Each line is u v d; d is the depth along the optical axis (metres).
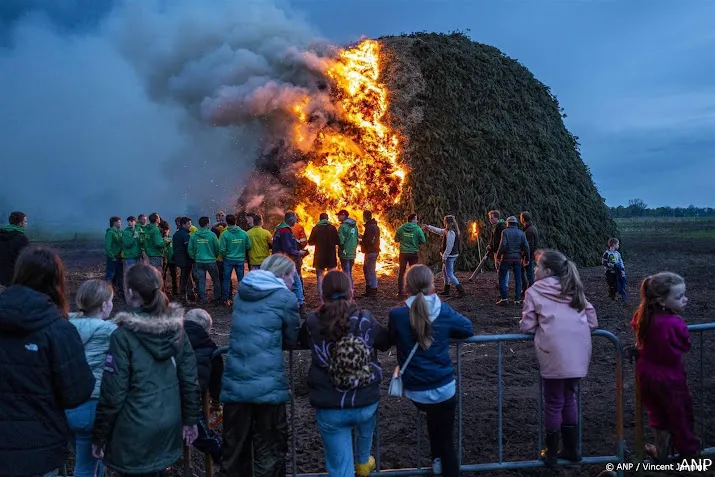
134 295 3.92
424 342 4.32
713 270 19.88
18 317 3.46
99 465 4.51
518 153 20.95
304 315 12.57
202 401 4.67
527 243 13.80
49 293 3.74
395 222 19.89
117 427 3.82
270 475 4.25
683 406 4.67
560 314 4.75
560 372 4.71
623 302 13.77
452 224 14.97
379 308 13.48
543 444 5.76
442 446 4.41
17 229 10.88
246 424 4.25
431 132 20.58
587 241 21.52
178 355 3.98
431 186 20.00
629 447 5.62
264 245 13.96
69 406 3.61
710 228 49.91
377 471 4.69
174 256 14.34
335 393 4.06
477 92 21.66
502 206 20.14
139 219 14.57
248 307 4.27
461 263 19.48
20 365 3.48
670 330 4.65
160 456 3.88
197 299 14.82
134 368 3.80
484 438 5.95
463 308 13.41
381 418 6.57
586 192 22.61
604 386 7.72
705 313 12.41
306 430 6.23
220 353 4.70
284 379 4.29
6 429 3.45
